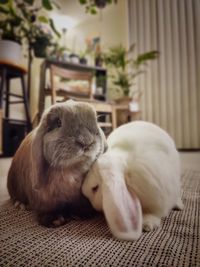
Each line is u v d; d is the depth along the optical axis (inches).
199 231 13.2
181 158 50.0
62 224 14.5
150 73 80.0
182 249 11.2
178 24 76.5
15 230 13.8
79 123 13.6
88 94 55.2
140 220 12.6
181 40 76.3
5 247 11.7
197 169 34.4
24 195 17.8
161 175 14.1
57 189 14.4
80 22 89.9
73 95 54.1
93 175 14.1
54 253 11.0
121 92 81.8
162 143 16.2
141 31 81.1
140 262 10.2
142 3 80.5
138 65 75.2
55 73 48.6
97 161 14.1
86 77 53.0
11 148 55.7
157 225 13.7
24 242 12.2
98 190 14.0
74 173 14.3
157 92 79.4
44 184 14.3
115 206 12.4
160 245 11.6
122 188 12.9
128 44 82.7
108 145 17.0
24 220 15.4
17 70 51.8
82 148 13.2
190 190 22.3
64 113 13.8
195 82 75.2
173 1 76.4
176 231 13.2
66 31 85.5
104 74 67.9
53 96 48.0
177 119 77.3
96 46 81.5
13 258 10.6
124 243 11.8
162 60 78.5
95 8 82.0
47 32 64.9
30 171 15.7
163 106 78.7
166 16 77.5
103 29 86.7
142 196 13.8
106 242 12.0
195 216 15.6
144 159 14.4
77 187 14.7
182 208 16.9
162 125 79.0
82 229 13.8
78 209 15.6
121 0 83.9
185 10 75.6
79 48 88.9
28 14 56.1
